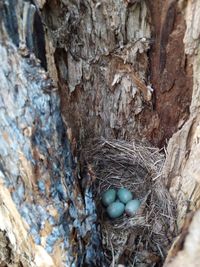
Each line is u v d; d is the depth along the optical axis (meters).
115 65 0.30
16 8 0.20
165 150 0.34
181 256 0.22
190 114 0.30
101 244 0.29
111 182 0.36
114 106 0.33
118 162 0.36
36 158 0.22
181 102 0.30
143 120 0.34
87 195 0.27
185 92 0.30
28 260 0.28
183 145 0.30
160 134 0.34
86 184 0.27
